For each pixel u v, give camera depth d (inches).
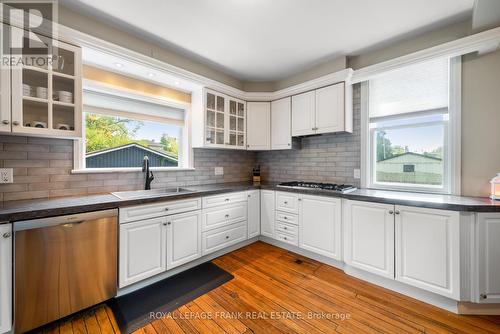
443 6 69.9
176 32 82.9
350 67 104.7
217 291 78.0
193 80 103.3
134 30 81.2
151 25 78.4
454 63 80.5
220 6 68.8
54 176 76.4
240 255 108.7
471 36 71.7
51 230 58.4
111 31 78.1
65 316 61.4
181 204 87.9
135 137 103.4
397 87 94.7
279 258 105.3
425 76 88.0
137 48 85.0
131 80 95.9
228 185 120.9
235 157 141.3
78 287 62.9
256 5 68.6
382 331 59.2
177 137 118.3
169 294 76.0
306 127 114.9
